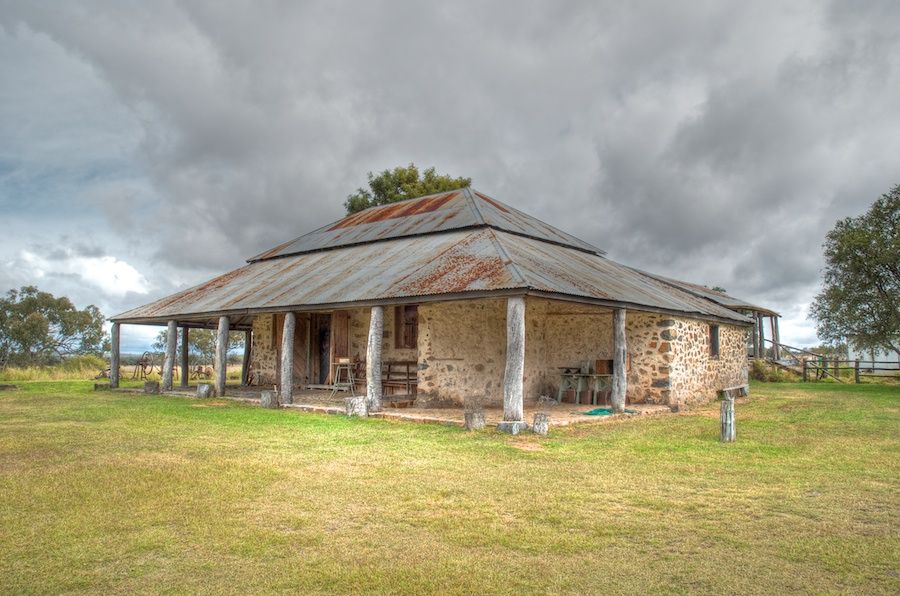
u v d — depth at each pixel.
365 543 4.95
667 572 4.42
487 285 10.89
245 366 22.66
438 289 11.56
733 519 5.60
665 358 15.12
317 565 4.52
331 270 16.22
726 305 24.77
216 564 4.54
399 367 16.30
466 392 14.62
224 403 15.13
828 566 4.53
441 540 5.02
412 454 8.41
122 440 9.45
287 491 6.43
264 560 4.62
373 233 18.50
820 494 6.46
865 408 14.66
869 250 21.36
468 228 15.84
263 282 17.53
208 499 6.11
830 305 22.45
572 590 4.13
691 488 6.67
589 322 16.19
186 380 20.94
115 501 6.04
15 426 11.01
